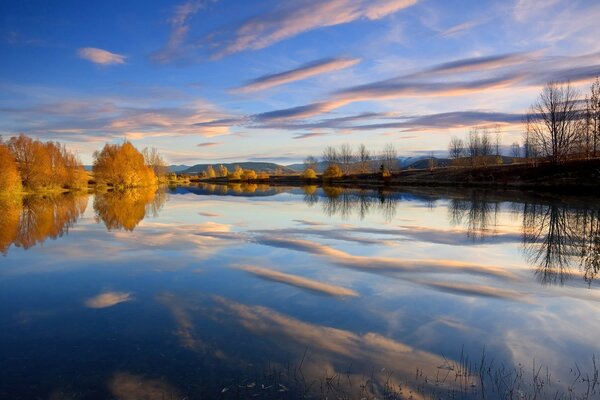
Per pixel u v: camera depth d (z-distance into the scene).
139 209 45.66
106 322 11.75
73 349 10.01
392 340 10.41
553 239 24.84
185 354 9.65
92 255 20.72
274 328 11.16
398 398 7.70
